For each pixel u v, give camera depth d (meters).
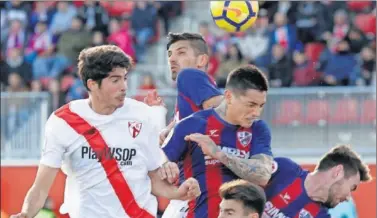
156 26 44.44
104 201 14.76
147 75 39.53
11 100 37.81
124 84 14.55
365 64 40.38
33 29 43.19
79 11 43.47
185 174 16.11
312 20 41.72
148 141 14.95
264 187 16.67
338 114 36.66
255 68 15.44
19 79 41.81
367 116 36.50
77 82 40.44
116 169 14.77
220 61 40.53
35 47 42.47
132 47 43.06
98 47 14.66
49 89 40.97
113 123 14.78
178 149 15.93
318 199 16.56
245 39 41.06
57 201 35.94
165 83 42.84
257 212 14.64
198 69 17.28
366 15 42.28
